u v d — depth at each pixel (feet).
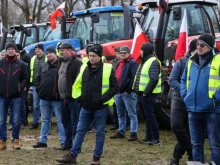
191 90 32.73
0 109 44.47
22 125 62.13
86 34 71.92
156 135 47.65
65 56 42.34
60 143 45.83
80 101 37.88
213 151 32.24
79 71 41.11
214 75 32.19
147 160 40.60
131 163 39.29
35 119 60.13
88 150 44.80
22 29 89.45
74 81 41.70
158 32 57.06
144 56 47.32
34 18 182.50
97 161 37.63
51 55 44.73
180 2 58.65
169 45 54.29
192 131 33.27
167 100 52.90
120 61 50.67
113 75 37.42
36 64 59.00
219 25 61.82
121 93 50.37
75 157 38.11
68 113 43.21
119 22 68.13
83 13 72.95
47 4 187.52
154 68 46.29
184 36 48.06
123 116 51.93
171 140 50.65
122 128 51.90
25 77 44.73
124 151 44.37
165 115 55.36
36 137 53.88
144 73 46.91
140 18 65.21
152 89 45.93
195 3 58.85
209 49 32.35
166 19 57.93
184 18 48.34
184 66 35.55
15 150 44.60
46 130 46.14
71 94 41.55
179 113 35.42
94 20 64.90
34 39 94.07
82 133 38.01
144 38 53.67
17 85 44.24
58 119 45.29
